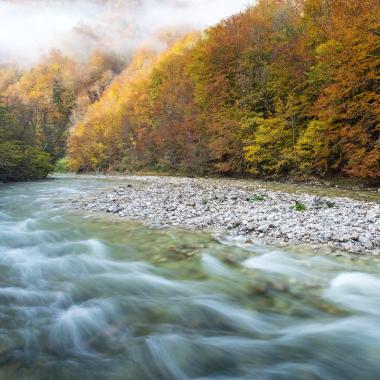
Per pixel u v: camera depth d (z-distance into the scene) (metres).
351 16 23.64
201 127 36.88
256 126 30.88
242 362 3.75
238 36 35.19
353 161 21.20
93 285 5.72
